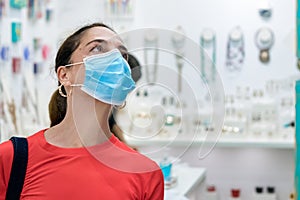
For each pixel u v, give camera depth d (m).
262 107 4.19
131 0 4.46
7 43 3.55
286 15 4.28
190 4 4.41
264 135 4.16
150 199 1.41
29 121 3.72
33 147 1.39
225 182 4.45
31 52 3.95
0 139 3.31
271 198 4.26
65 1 4.61
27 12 3.90
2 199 1.36
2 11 3.47
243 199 4.45
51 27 4.38
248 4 4.33
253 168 4.42
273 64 4.31
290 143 3.99
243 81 4.34
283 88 4.29
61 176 1.35
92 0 4.55
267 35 4.29
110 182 1.37
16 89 3.66
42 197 1.33
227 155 4.44
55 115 1.55
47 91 3.97
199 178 3.52
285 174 4.38
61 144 1.41
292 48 4.26
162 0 4.45
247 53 4.34
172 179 3.21
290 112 4.19
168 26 4.45
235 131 4.13
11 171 1.35
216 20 4.38
